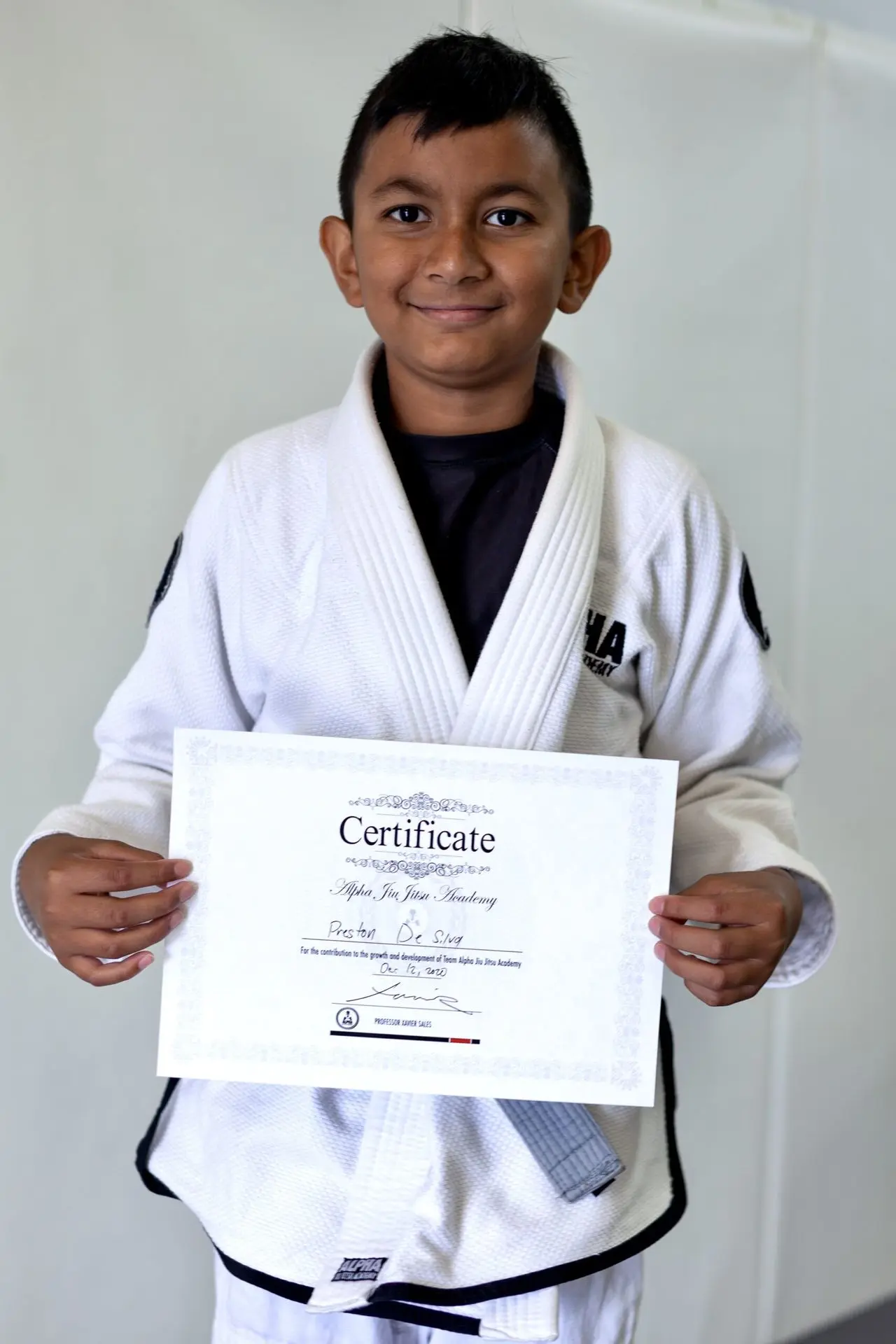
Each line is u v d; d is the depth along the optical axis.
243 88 1.14
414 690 0.80
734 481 1.37
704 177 1.31
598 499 0.84
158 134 1.12
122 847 0.80
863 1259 1.59
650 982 0.76
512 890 0.75
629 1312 0.92
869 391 1.42
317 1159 0.80
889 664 1.49
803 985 1.50
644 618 0.87
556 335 1.28
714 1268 1.51
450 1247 0.77
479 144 0.77
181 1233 1.30
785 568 1.41
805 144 1.34
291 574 0.86
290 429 0.91
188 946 0.75
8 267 1.10
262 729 0.89
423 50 0.83
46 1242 1.25
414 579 0.80
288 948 0.75
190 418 1.18
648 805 0.75
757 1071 1.49
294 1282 0.79
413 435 0.85
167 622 0.93
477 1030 0.75
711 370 1.34
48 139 1.09
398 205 0.79
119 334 1.14
